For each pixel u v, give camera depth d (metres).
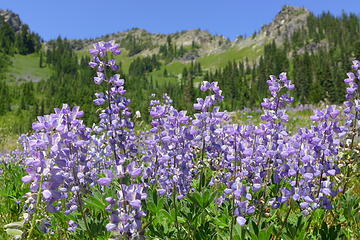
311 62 124.06
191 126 4.56
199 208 3.89
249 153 4.04
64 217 4.64
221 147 4.60
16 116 114.50
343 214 4.35
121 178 3.05
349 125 4.88
